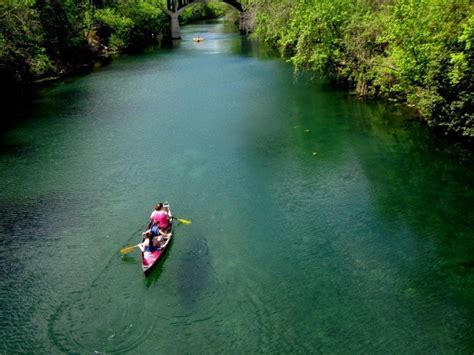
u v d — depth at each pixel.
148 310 13.59
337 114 30.23
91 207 19.44
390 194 19.48
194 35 86.19
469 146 23.66
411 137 25.45
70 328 13.02
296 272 14.99
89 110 34.28
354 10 32.75
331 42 33.16
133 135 28.12
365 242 16.41
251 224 17.78
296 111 31.47
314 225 17.56
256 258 15.77
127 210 19.11
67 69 50.12
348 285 14.30
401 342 12.13
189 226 17.75
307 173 21.81
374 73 31.38
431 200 18.88
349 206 18.73
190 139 27.00
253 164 23.06
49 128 30.11
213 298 13.98
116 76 47.34
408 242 16.27
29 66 42.66
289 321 13.02
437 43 21.64
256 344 12.29
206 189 20.62
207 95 37.53
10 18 39.81
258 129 28.17
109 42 65.12
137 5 76.44
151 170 22.78
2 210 19.34
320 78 41.06
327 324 12.85
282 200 19.45
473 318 12.80
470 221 17.33
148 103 35.72
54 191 20.94
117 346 12.36
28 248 16.77
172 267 15.41
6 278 15.20
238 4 83.88
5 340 12.66
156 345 12.38
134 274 15.24
